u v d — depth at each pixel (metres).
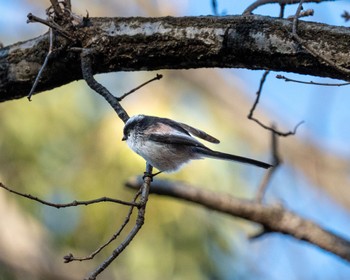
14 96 7.54
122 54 7.05
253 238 8.48
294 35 6.30
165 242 11.87
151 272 11.77
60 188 12.15
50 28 6.90
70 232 12.26
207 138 7.76
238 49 6.74
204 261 11.97
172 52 6.94
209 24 6.86
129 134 7.58
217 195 8.36
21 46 7.38
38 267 12.13
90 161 12.19
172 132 7.48
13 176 12.12
